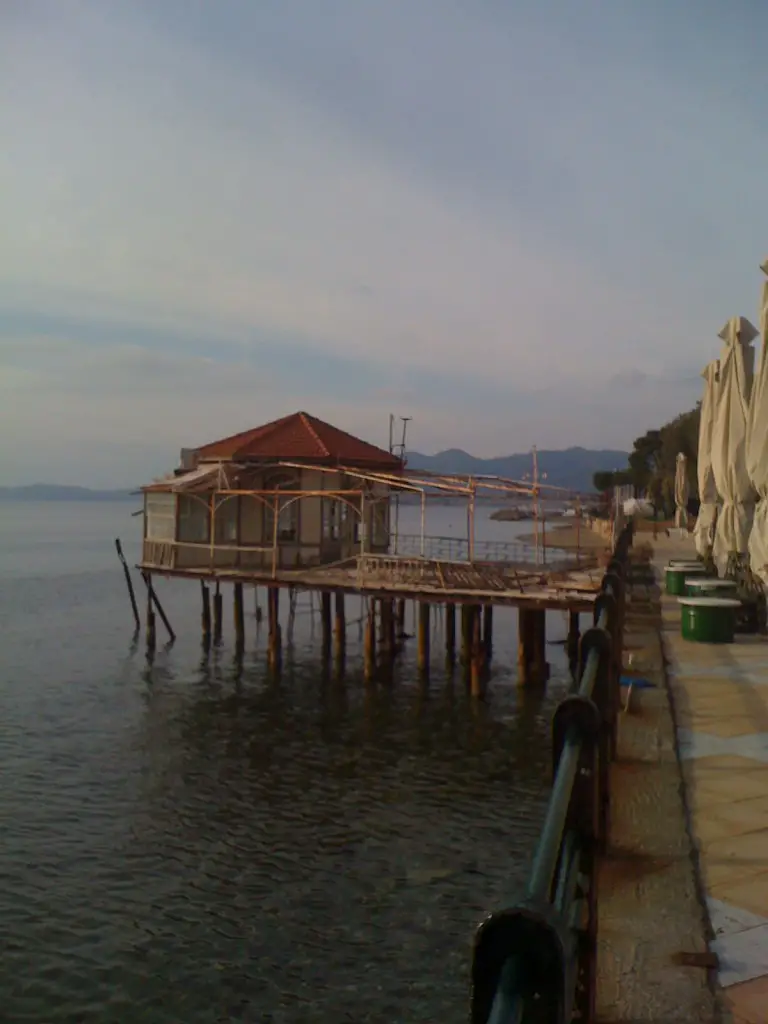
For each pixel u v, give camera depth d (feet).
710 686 35.01
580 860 11.89
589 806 12.10
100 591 174.29
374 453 100.63
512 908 6.93
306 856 45.75
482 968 6.95
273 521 93.86
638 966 13.38
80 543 347.97
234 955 36.32
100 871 44.32
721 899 16.14
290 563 93.04
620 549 54.65
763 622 50.39
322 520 93.81
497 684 83.76
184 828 49.88
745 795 21.84
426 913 39.22
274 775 59.31
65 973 35.35
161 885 42.70
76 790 56.54
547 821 9.18
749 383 59.36
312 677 88.53
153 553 98.78
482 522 445.37
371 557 81.20
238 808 53.01
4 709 77.61
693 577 66.28
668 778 22.59
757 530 46.32
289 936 37.68
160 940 37.63
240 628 96.32
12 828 49.88
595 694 17.51
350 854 45.88
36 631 121.19
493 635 116.98
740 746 26.21
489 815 51.03
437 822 50.11
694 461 246.88
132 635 116.88
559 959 6.75
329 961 35.65
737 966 13.69
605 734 17.87
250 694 82.53
